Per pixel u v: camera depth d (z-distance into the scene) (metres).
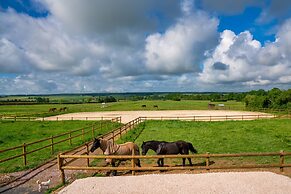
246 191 9.02
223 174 10.62
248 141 19.33
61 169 10.29
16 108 72.44
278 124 30.14
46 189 9.70
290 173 11.01
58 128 30.14
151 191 9.11
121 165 13.07
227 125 30.38
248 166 10.77
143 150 12.31
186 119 39.31
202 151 16.20
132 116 46.62
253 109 58.00
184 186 9.45
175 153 11.98
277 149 16.38
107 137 22.25
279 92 60.75
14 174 11.70
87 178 10.54
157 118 41.19
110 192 9.10
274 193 8.89
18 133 26.06
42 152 16.38
